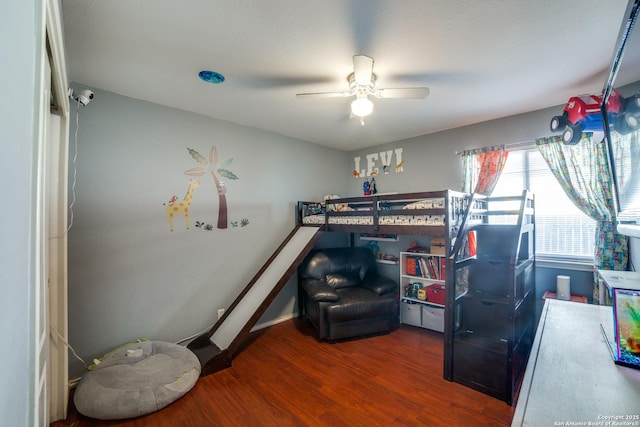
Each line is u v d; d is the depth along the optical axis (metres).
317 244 4.33
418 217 2.59
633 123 1.13
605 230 2.60
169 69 2.15
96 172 2.43
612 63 1.25
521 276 2.48
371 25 1.66
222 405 2.08
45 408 1.32
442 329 3.37
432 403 2.08
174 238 2.88
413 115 3.15
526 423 0.69
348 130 3.72
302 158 4.18
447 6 1.51
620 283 1.16
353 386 2.31
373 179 4.54
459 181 3.58
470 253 2.59
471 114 3.12
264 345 3.09
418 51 1.92
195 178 3.04
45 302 1.35
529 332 2.81
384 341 3.17
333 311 3.08
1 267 0.47
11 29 0.50
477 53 1.95
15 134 0.52
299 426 1.87
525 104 2.85
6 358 0.48
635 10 0.95
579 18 1.59
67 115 1.93
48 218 1.87
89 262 2.39
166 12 1.54
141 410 1.93
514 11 1.54
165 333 2.81
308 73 2.21
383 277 3.87
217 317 3.19
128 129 2.60
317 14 1.57
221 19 1.60
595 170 2.65
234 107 2.90
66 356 1.96
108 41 1.79
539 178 3.14
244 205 3.46
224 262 3.26
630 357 0.93
